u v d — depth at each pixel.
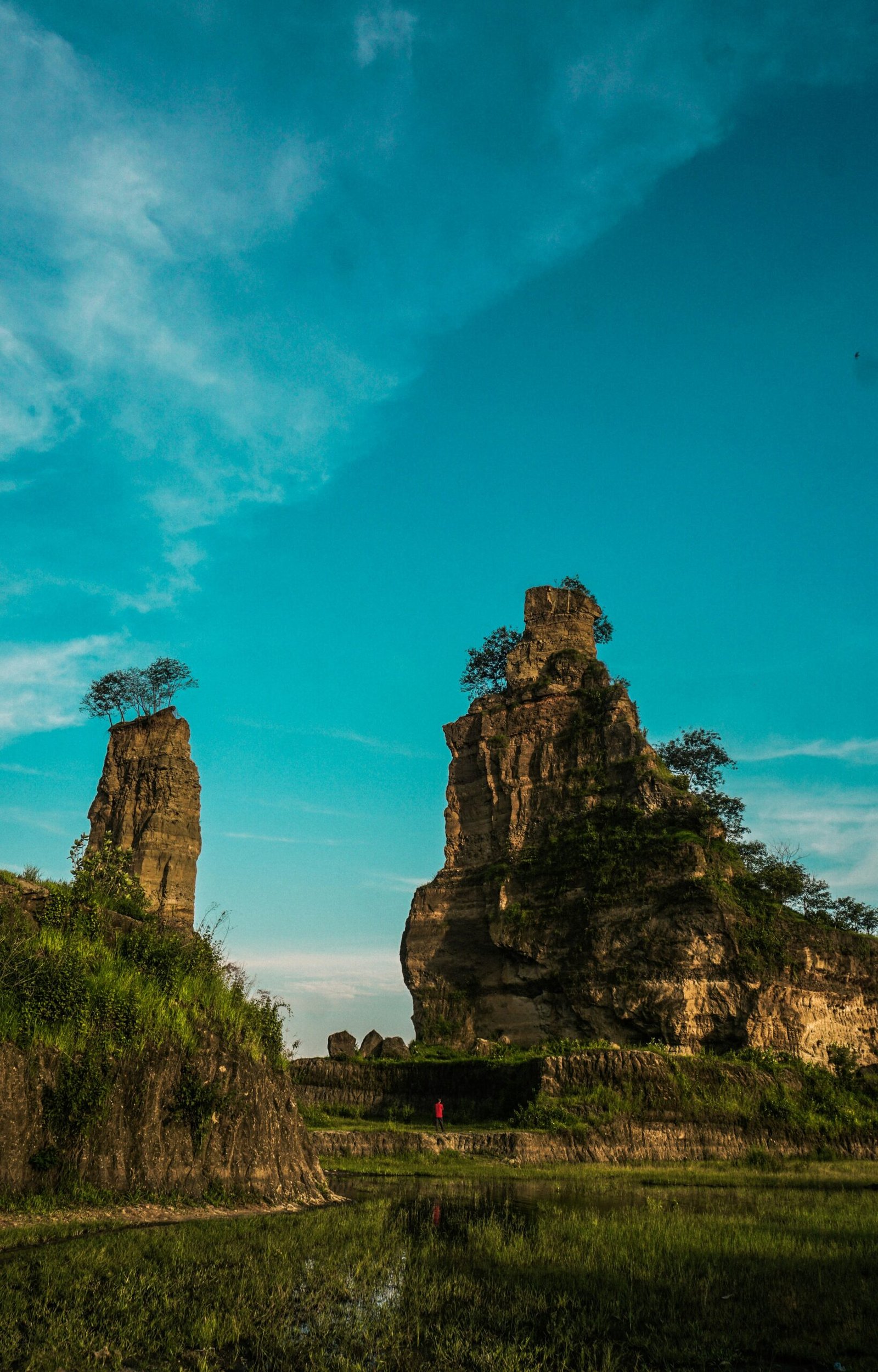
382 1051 59.31
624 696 73.56
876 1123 47.84
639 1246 16.95
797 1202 24.75
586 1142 39.09
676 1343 11.58
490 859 73.31
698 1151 41.59
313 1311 12.59
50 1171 18.33
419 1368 10.60
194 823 87.69
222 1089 21.81
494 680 84.75
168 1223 18.11
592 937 62.06
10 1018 18.66
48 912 24.78
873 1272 15.11
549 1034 63.56
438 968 70.88
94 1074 19.20
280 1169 22.94
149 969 24.09
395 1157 36.03
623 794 69.00
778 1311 13.01
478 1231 18.08
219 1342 11.16
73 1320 11.42
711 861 61.66
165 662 94.94
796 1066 52.59
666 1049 54.19
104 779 90.69
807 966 58.44
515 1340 11.56
